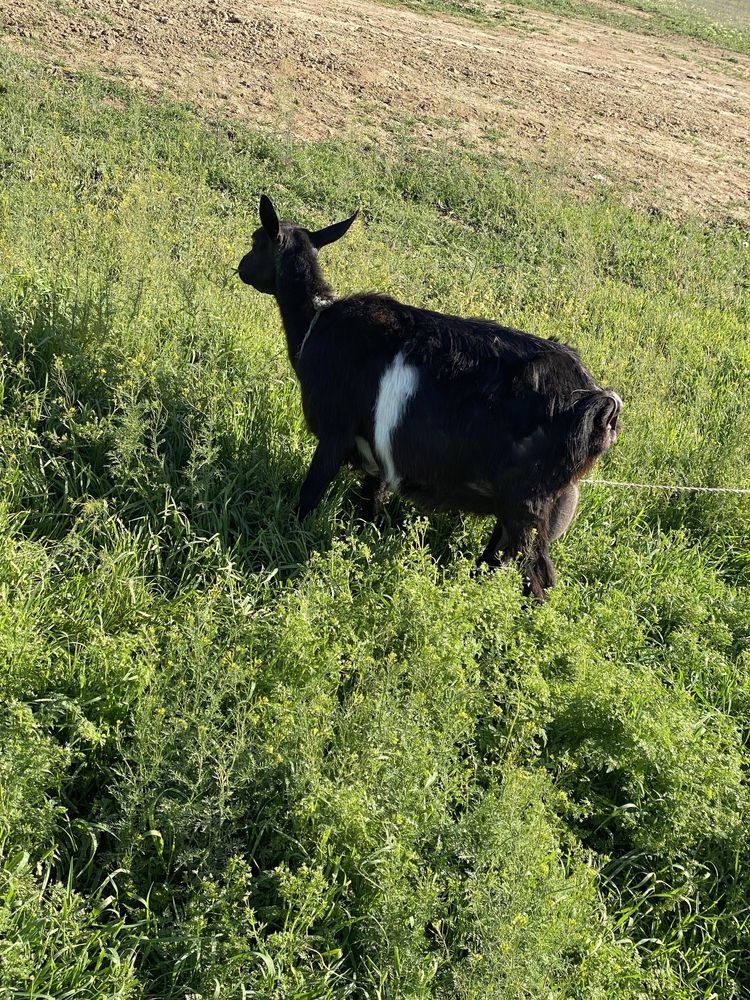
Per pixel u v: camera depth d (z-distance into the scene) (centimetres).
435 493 344
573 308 528
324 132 691
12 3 715
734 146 942
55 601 304
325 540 346
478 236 613
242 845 267
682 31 1368
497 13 1160
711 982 283
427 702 294
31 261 402
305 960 259
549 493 333
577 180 749
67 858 265
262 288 368
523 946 256
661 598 366
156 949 255
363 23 941
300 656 291
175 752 271
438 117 777
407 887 262
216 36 782
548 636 324
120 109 627
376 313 340
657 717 312
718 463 422
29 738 265
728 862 302
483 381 330
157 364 369
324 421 345
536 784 281
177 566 328
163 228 463
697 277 645
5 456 334
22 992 241
